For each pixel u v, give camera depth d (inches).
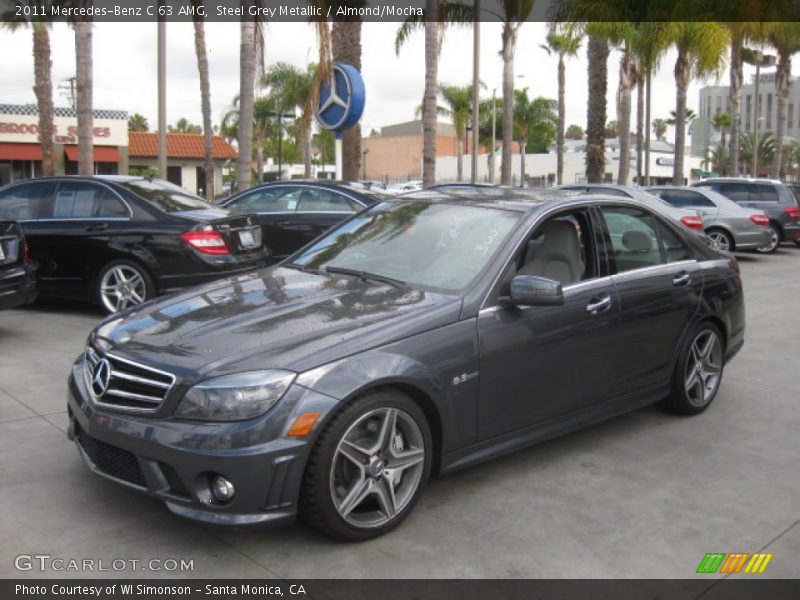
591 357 180.4
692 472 179.2
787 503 163.8
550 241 181.5
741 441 200.8
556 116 1977.1
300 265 191.5
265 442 126.7
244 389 128.2
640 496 165.2
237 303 160.6
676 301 204.8
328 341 138.4
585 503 160.9
